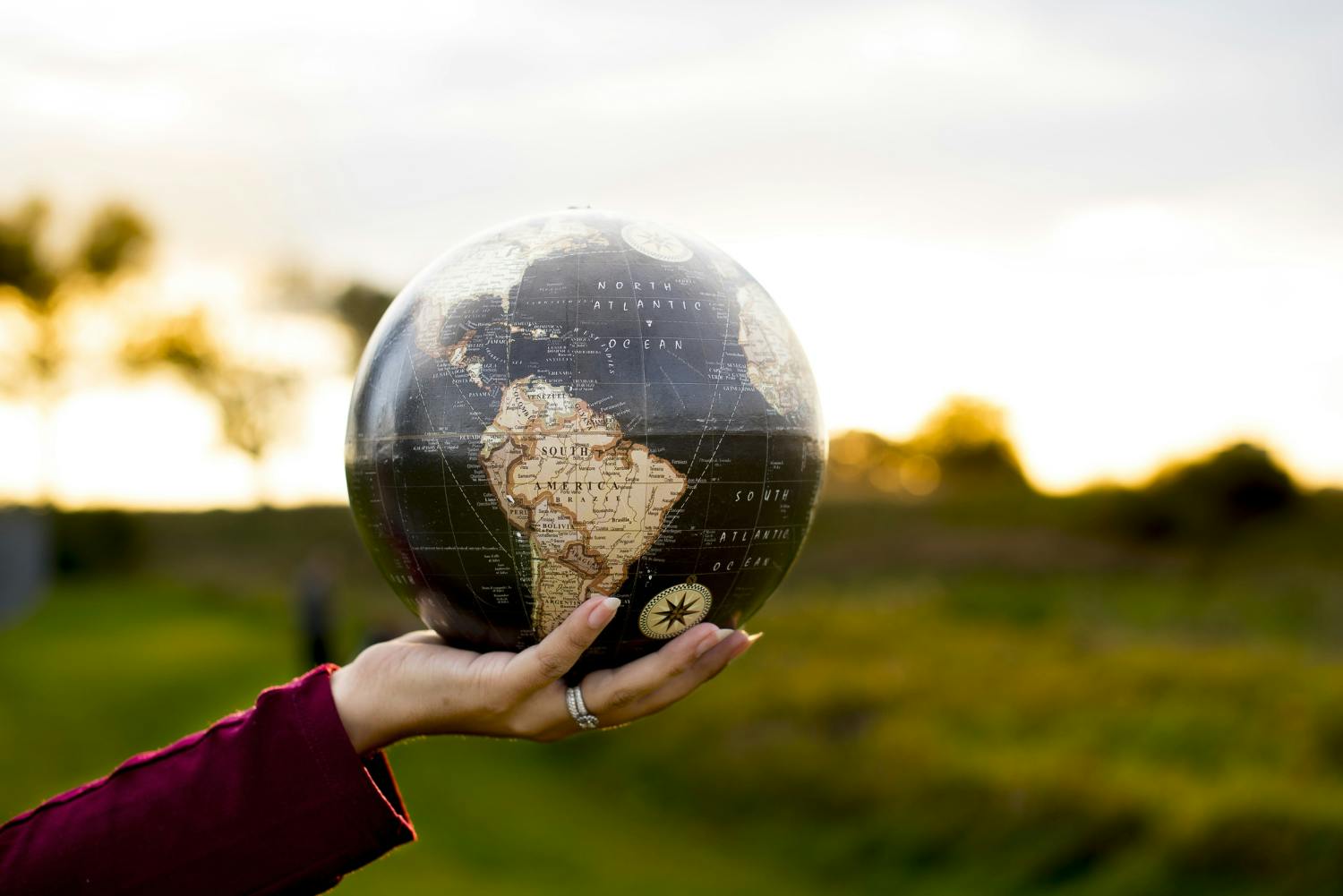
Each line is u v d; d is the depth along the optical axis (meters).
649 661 1.95
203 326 42.94
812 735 11.07
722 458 2.10
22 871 1.71
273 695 1.86
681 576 2.11
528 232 2.27
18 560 31.88
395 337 2.24
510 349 2.08
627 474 2.04
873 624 16.30
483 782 11.48
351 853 1.79
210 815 1.75
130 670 17.16
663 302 2.15
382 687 1.89
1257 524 22.44
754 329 2.23
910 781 9.45
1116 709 10.55
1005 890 7.84
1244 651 12.47
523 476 2.04
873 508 27.08
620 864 8.95
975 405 38.56
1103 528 23.91
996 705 11.07
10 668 18.05
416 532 2.13
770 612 17.98
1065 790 8.52
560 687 1.97
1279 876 6.95
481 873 8.43
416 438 2.11
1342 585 17.00
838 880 8.54
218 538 39.88
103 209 41.56
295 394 42.53
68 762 11.59
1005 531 24.84
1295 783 7.93
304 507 39.53
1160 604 17.25
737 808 10.13
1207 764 9.00
